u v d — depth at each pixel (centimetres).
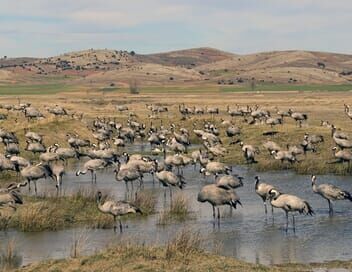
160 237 2488
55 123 6144
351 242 2431
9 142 5003
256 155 4938
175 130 6894
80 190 3366
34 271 1934
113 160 4641
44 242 2430
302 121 6888
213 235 2555
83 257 2017
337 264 2106
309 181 3938
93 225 2720
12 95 15612
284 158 4434
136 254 2002
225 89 19875
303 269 2041
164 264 1900
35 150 4769
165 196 3503
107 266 1897
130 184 3950
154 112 8625
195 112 8031
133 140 6450
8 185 3572
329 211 3016
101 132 6159
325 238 2502
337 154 4247
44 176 3459
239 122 6550
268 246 2369
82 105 10362
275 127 5828
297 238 2502
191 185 3938
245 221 2830
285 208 2659
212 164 3984
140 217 2912
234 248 2341
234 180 3375
